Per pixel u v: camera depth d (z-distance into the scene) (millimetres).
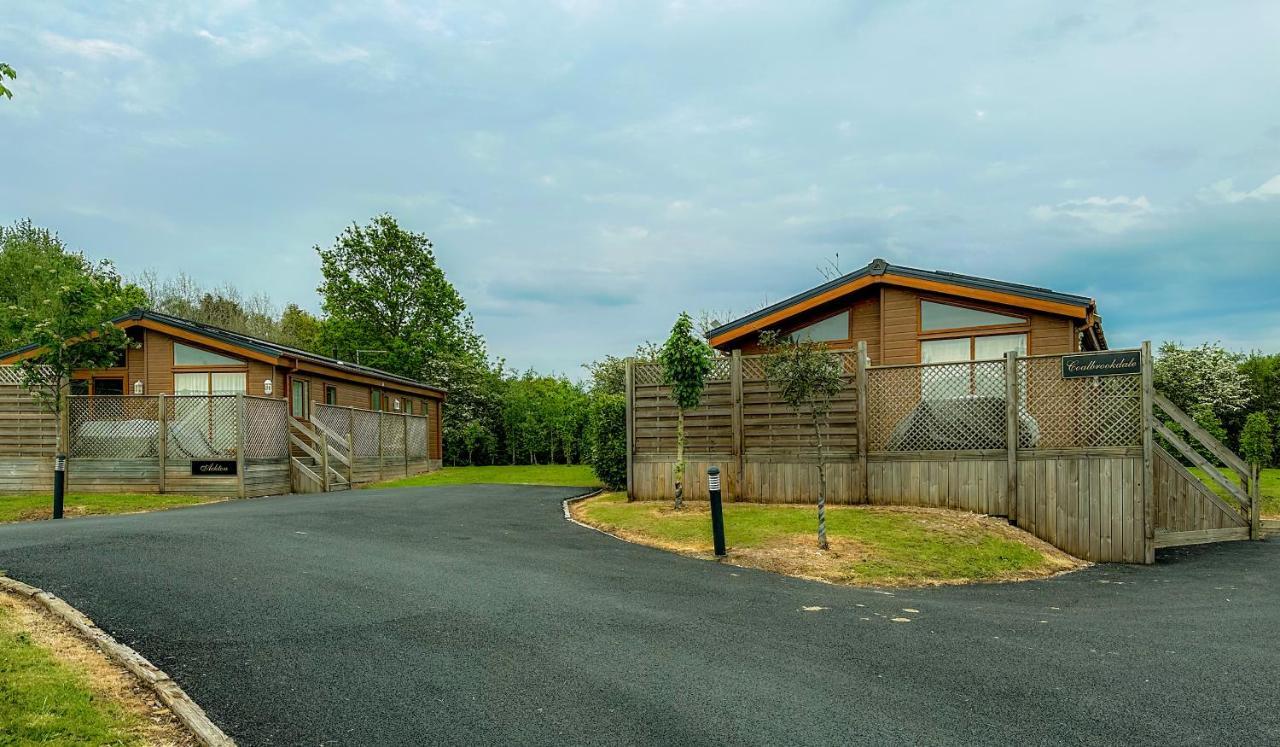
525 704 4496
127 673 4836
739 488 13109
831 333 16359
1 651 4863
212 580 7148
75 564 7637
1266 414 29094
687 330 12359
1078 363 11086
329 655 5250
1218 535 12234
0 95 5574
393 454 24750
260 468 16875
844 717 4387
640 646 5641
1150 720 4422
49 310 16688
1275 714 4539
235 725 4145
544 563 8602
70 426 16734
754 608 6930
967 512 11508
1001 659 5559
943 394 11953
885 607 7176
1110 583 8969
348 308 40125
